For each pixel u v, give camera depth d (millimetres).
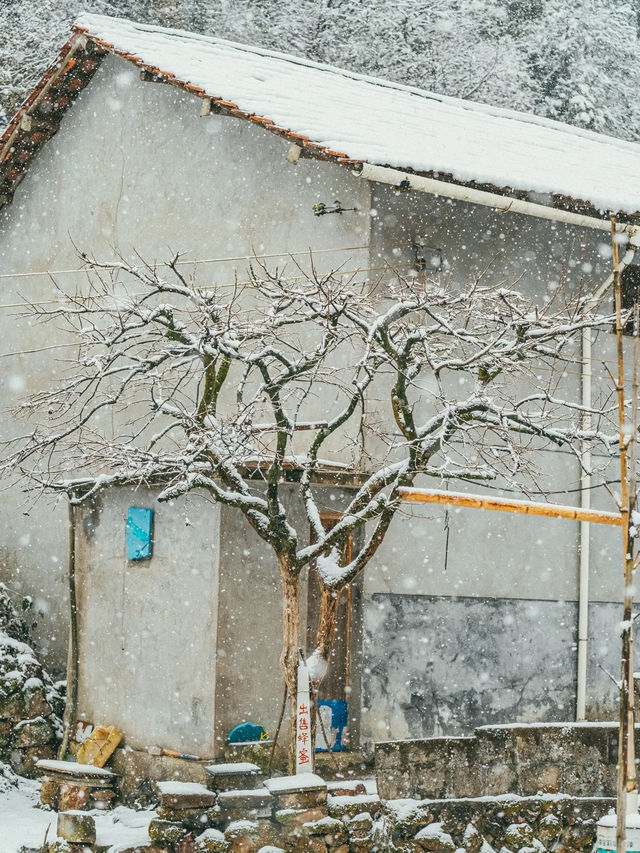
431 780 10227
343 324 11758
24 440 16594
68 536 15312
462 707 13047
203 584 12133
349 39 31562
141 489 13188
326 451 12531
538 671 13773
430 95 18703
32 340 16766
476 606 13312
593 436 10969
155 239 14773
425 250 13039
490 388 11695
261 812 9711
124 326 10445
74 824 9703
